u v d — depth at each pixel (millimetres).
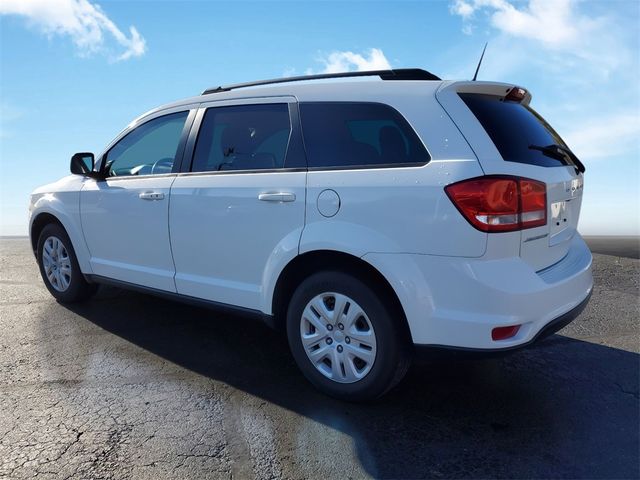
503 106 2982
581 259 3156
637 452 2492
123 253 4102
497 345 2480
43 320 4410
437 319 2561
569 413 2877
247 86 3602
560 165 3059
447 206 2510
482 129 2658
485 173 2486
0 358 3586
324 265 3018
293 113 3201
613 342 3990
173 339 3986
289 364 3539
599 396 3086
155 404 2943
